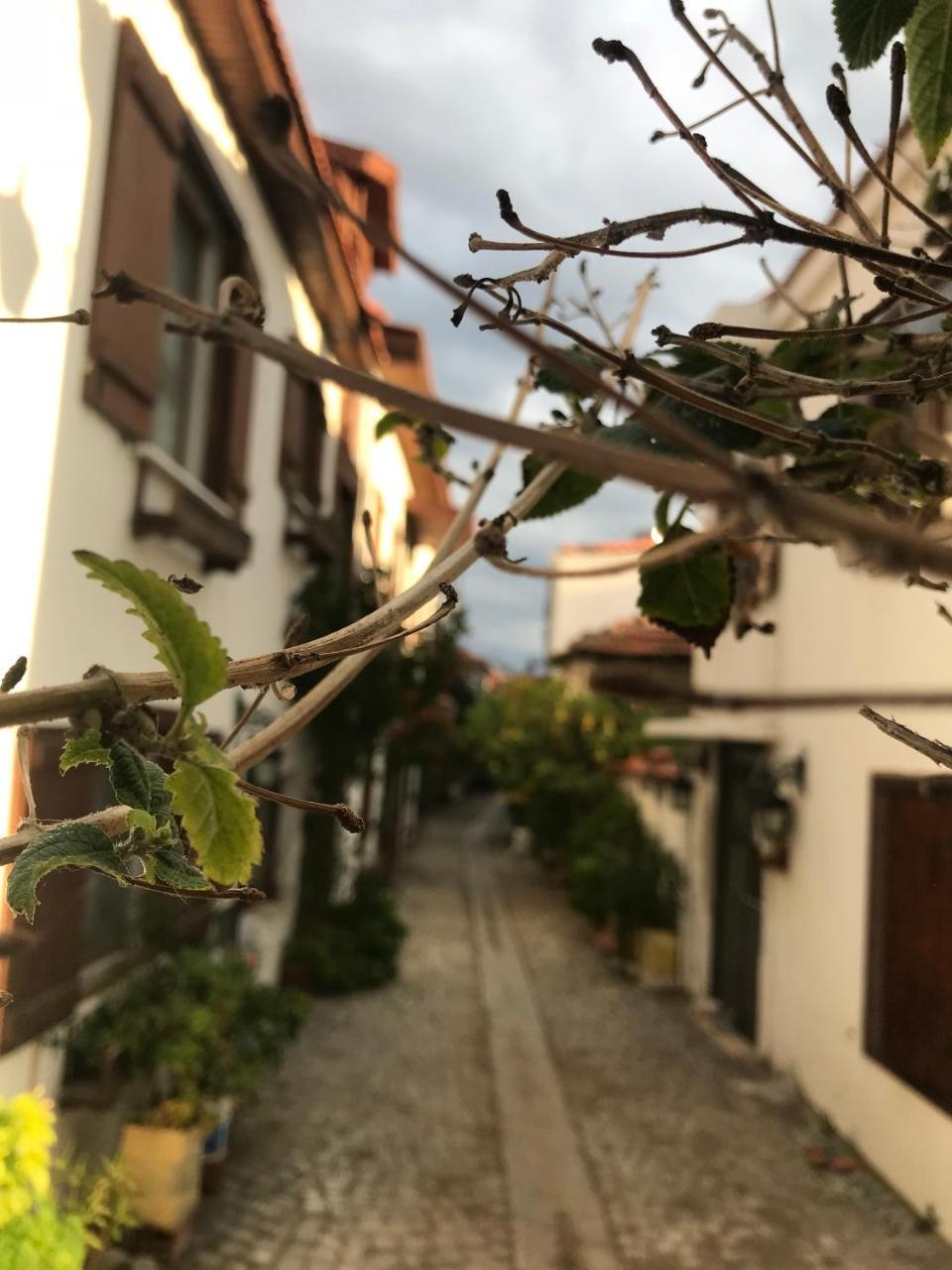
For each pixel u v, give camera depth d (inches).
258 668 35.8
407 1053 285.3
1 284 127.5
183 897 34.9
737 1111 252.1
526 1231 182.4
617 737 577.9
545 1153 218.5
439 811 1203.9
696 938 371.2
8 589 133.6
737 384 57.0
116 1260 154.4
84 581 158.6
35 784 140.8
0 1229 100.4
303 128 170.6
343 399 390.0
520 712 640.4
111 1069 170.4
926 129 50.2
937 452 32.6
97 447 162.2
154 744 26.0
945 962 189.8
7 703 24.1
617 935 417.4
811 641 265.1
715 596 68.2
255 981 239.9
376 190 323.3
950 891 189.3
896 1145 204.7
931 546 16.7
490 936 473.4
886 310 68.4
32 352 136.6
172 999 175.0
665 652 341.4
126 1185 149.6
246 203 238.5
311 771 379.6
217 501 228.1
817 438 45.6
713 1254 177.5
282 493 303.1
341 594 323.3
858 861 233.6
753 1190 205.5
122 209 161.6
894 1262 176.6
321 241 275.3
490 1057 286.8
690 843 395.5
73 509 154.0
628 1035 318.0
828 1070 243.9
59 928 155.4
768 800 282.0
